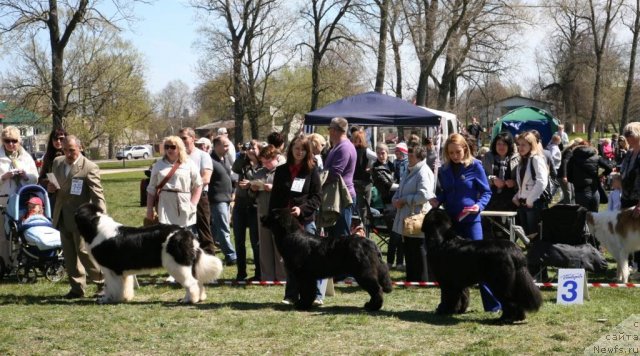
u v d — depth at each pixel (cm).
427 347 545
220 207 1046
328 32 3650
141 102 4112
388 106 1398
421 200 809
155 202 821
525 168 871
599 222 882
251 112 3834
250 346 554
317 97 3797
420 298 759
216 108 4522
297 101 4512
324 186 787
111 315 674
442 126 1959
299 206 709
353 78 3769
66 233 782
